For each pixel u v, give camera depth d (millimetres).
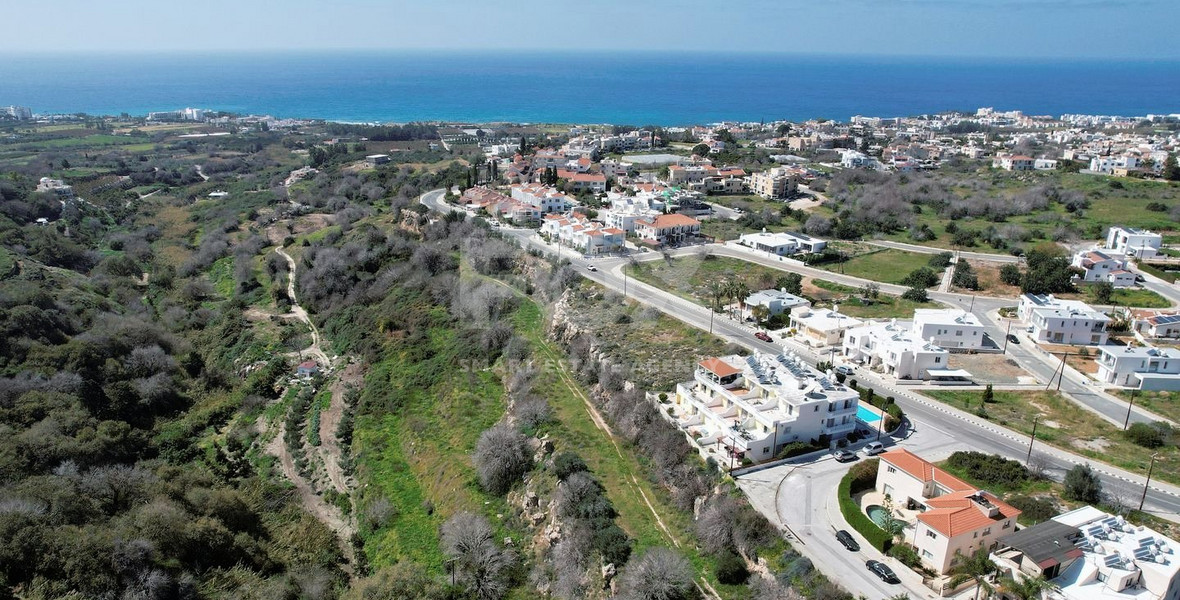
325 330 151875
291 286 176875
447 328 140125
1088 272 147500
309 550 85750
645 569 68062
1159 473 80625
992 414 95312
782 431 84562
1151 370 103062
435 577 79125
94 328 138875
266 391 127812
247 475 104812
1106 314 126875
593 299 137250
